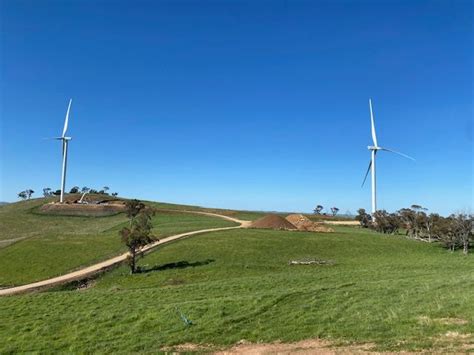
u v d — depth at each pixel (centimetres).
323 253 6575
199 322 2547
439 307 2370
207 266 5644
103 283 5231
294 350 1964
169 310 2861
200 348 2142
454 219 7125
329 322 2312
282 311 2622
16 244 7506
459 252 6881
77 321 2938
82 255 6706
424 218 8731
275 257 6212
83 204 14525
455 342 1817
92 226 11700
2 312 3581
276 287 3900
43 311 3466
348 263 5784
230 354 2017
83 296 3962
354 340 1997
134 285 5022
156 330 2512
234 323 2467
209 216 13638
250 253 6384
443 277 3862
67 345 2466
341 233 8644
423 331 2000
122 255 6600
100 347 2331
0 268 6303
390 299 2712
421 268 4991
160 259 6188
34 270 6141
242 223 11244
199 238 7512
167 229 9100
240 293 3650
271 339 2158
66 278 5503
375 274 4466
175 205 17150
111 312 3075
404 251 6931
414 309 2392
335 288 3247
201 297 3534
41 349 2444
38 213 13688
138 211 7481
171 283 4966
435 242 8025
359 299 2783
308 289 3259
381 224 10525
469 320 2106
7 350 2486
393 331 2048
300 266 5619
